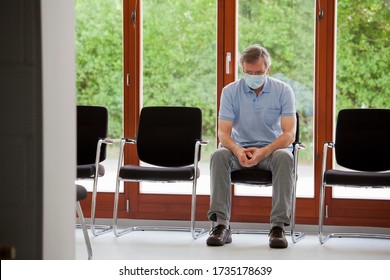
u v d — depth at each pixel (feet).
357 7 15.60
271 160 13.57
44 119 5.81
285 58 15.97
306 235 15.20
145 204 16.35
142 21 16.43
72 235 6.54
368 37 15.60
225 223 13.75
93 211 14.79
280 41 15.98
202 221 16.10
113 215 14.87
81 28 16.72
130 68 16.39
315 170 15.74
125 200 16.43
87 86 16.72
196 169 14.39
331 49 15.62
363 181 13.10
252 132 14.25
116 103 16.62
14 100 5.78
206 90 16.30
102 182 16.74
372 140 14.38
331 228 15.65
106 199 16.52
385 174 13.24
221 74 16.11
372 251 13.30
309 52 15.85
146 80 16.47
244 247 13.53
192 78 16.33
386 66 15.55
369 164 14.39
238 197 15.96
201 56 16.28
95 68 16.66
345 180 13.20
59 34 6.13
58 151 6.12
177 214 16.24
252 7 16.05
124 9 16.38
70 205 6.47
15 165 5.79
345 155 14.47
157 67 16.43
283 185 13.35
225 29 16.06
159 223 16.30
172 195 16.26
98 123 15.42
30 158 5.78
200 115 15.08
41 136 5.77
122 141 14.99
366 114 14.47
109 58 16.60
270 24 16.01
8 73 5.77
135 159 16.42
